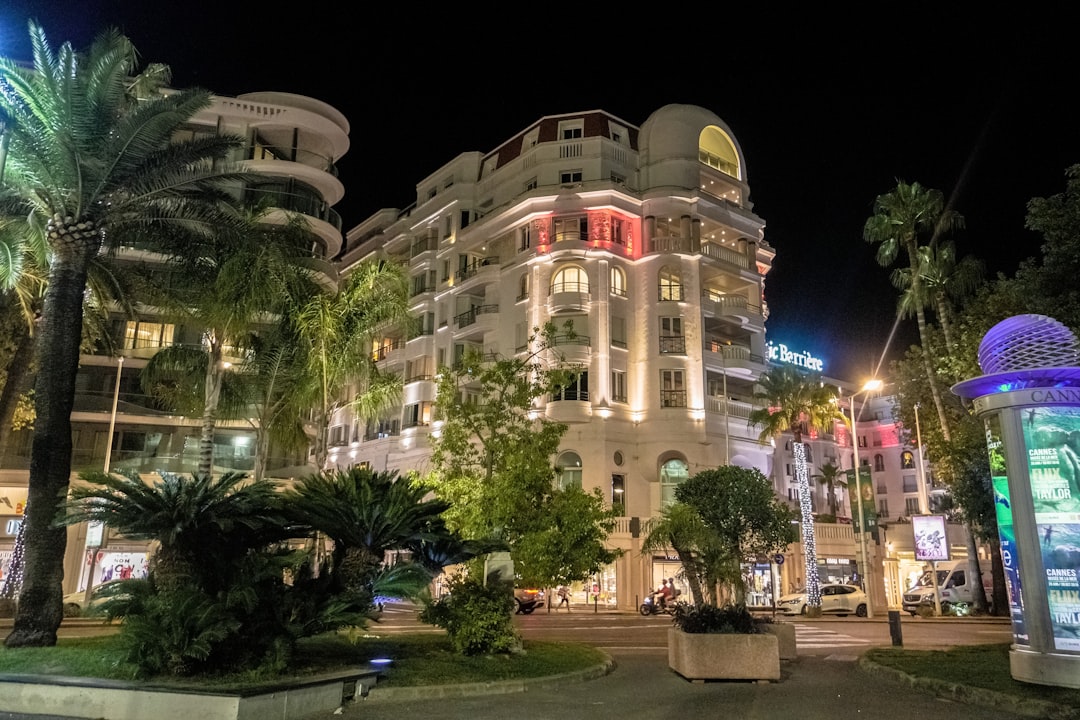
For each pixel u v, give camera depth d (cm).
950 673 1235
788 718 951
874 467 8512
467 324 4850
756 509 2044
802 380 4322
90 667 1059
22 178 1594
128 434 3850
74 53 1532
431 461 1820
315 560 1483
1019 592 1145
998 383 1184
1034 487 1135
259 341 2281
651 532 1608
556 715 959
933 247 3591
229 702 848
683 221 4522
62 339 1470
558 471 1695
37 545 1359
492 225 4784
